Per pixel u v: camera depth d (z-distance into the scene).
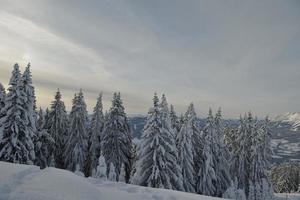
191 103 46.22
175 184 34.25
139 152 34.62
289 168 88.12
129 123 48.31
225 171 47.19
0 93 38.81
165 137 34.59
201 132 46.88
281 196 64.50
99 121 51.88
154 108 34.53
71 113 49.69
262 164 56.47
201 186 42.78
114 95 47.12
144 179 33.59
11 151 32.91
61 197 8.84
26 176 10.28
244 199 42.34
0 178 9.54
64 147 48.91
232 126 65.06
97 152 50.19
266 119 58.62
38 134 42.31
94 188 10.30
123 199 10.10
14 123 32.97
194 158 44.16
